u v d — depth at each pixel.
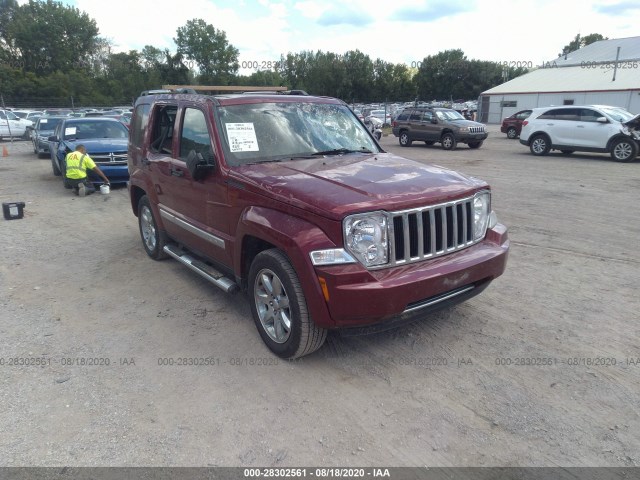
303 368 3.76
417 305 3.47
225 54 63.41
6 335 4.36
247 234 3.89
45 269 6.12
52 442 3.00
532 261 6.01
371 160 4.43
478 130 20.67
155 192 5.68
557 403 3.27
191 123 4.82
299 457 2.85
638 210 8.57
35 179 13.64
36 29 75.88
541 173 13.28
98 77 66.69
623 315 4.48
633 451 2.83
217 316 4.69
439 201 3.55
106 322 4.60
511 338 4.11
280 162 4.32
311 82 59.25
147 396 3.45
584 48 47.34
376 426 3.10
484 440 2.95
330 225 3.27
